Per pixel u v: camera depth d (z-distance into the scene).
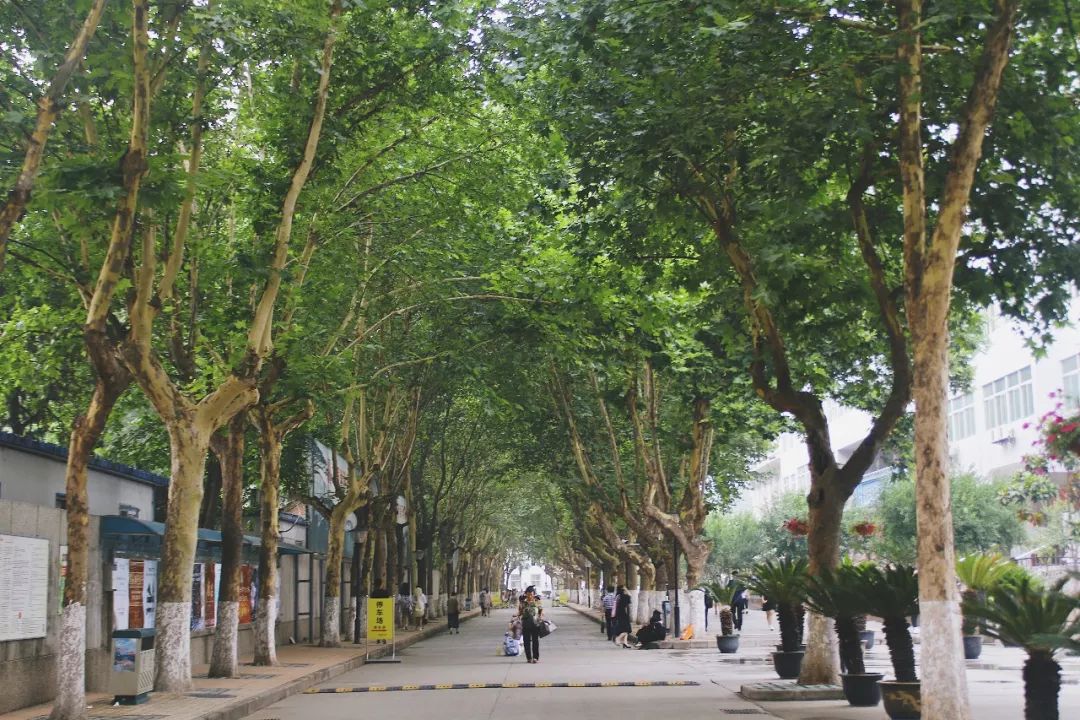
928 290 12.05
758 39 13.92
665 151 15.42
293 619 37.91
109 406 14.75
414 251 24.59
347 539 49.41
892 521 44.72
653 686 21.66
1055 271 16.02
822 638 18.48
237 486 23.00
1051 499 35.09
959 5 12.27
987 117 12.02
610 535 42.84
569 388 36.16
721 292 18.94
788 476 86.00
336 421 35.09
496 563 133.50
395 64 18.67
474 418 44.16
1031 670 11.34
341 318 26.73
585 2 14.21
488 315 25.62
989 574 23.19
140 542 22.14
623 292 21.77
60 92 11.46
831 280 17.11
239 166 19.94
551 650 35.31
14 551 16.75
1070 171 15.20
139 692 17.14
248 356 17.78
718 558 75.00
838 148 15.49
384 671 27.33
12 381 23.36
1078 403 20.09
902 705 14.43
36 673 17.44
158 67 15.13
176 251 16.72
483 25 18.23
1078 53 14.01
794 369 22.38
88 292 16.72
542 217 19.98
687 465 37.50
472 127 22.41
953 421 56.19
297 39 15.63
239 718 16.95
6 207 11.05
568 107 16.75
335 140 18.38
